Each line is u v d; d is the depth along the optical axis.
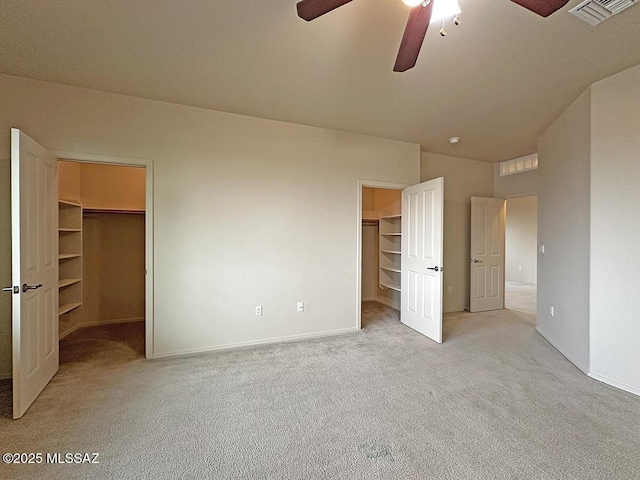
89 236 4.12
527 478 1.50
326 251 3.67
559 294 3.23
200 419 1.98
